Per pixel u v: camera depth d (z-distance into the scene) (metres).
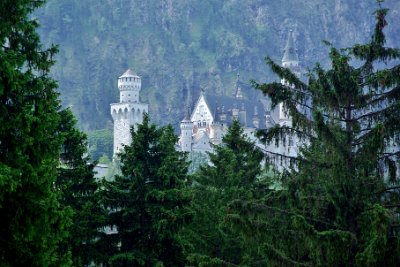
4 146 38.88
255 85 54.56
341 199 50.84
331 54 53.06
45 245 38.50
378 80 49.78
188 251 75.75
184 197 76.25
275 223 52.25
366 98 51.94
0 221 37.94
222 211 82.56
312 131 53.84
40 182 37.97
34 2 44.06
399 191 50.97
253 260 76.44
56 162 44.78
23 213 37.53
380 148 49.34
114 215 76.25
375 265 45.91
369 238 47.44
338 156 50.84
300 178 53.50
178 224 74.00
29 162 39.62
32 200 37.56
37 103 41.03
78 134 74.06
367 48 51.47
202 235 84.12
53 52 45.22
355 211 51.41
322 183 53.16
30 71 41.50
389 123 49.44
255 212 52.56
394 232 47.03
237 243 81.88
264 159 55.06
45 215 37.47
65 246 66.44
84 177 73.12
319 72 52.22
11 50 39.91
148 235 75.00
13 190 35.00
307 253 55.06
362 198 51.22
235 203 52.94
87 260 70.44
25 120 38.28
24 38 43.47
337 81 51.22
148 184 77.25
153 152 80.06
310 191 54.16
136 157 78.50
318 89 53.03
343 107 52.66
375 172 52.31
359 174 51.41
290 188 53.75
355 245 49.22
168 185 77.31
